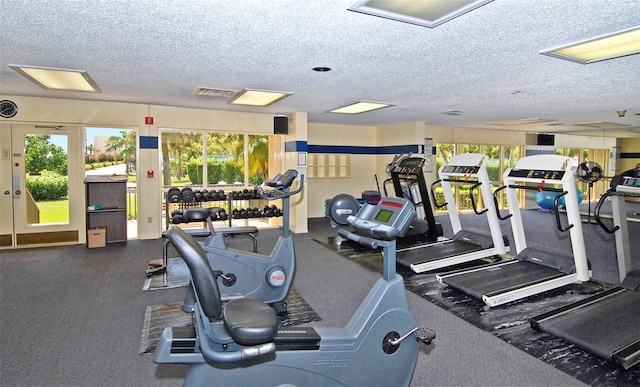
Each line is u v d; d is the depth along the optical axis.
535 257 4.91
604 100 5.99
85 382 2.55
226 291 3.59
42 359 2.83
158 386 2.53
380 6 2.47
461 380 2.62
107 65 4.05
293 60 3.80
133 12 2.62
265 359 2.05
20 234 6.36
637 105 6.48
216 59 3.78
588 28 2.83
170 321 3.51
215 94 5.71
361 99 6.01
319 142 9.90
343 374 2.16
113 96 6.06
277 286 3.73
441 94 5.55
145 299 4.06
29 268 5.15
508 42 3.18
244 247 6.54
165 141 7.31
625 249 4.38
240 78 4.63
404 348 2.31
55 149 6.47
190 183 7.59
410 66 3.98
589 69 4.05
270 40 3.19
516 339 3.22
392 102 6.28
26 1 2.44
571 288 4.34
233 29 2.93
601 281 4.51
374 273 5.09
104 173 6.94
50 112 6.29
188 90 5.43
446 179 6.14
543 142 12.21
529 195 11.66
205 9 2.56
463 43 3.22
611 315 3.35
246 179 8.08
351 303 4.01
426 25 2.79
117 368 2.73
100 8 2.55
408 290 4.41
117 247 6.41
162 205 7.23
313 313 3.74
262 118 7.84
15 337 3.18
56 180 6.52
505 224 8.91
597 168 7.96
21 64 4.03
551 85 4.88
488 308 3.88
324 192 10.12
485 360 2.89
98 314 3.66
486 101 6.12
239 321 1.86
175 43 3.29
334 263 5.59
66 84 5.07
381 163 10.39
